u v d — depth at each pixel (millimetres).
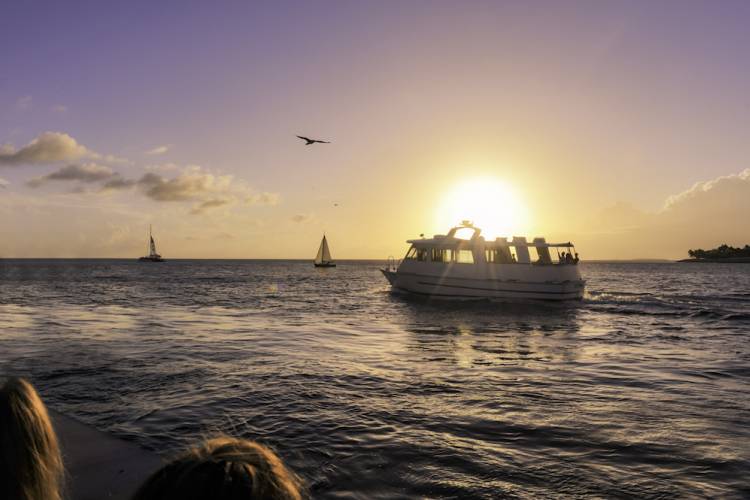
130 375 10469
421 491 5254
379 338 17000
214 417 7711
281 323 20875
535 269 30094
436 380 10453
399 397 9008
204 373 10734
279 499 891
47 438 1335
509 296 30312
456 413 8055
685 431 7219
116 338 15766
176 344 14703
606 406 8539
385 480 5508
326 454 6246
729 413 8141
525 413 8086
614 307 29250
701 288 51125
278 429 7184
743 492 5277
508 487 5363
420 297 32500
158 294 38156
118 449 4734
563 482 5500
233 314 24312
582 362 12797
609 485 5438
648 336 18094
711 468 5883
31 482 1272
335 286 52312
